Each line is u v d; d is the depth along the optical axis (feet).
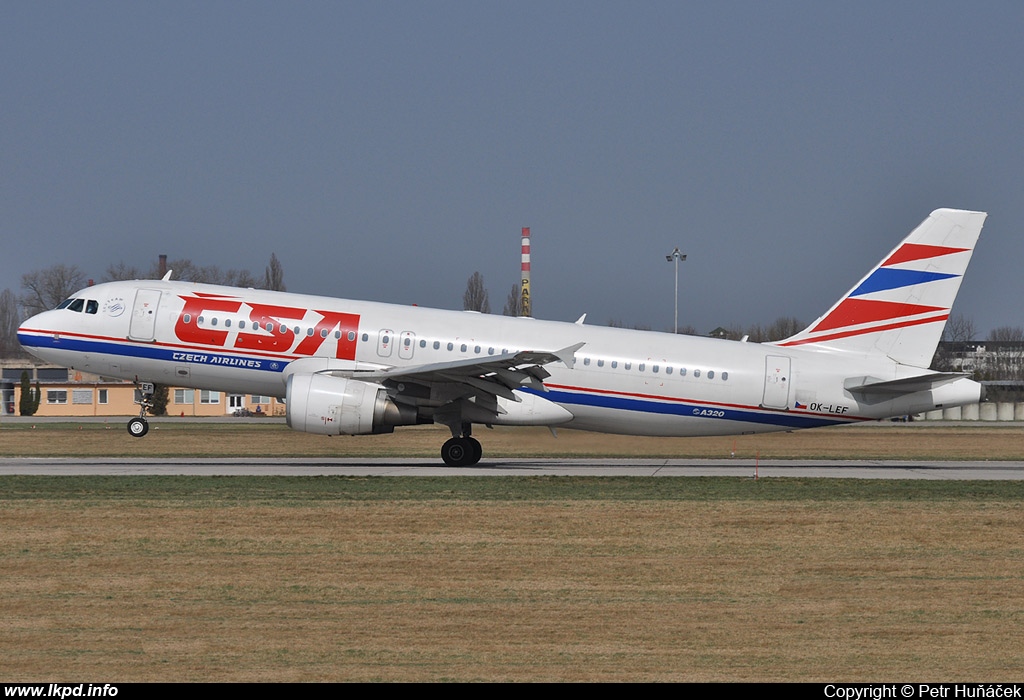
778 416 465.47
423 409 444.55
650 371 457.68
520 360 407.23
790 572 252.42
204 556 259.19
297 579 239.71
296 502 335.26
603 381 456.45
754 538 289.53
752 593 233.76
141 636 199.00
